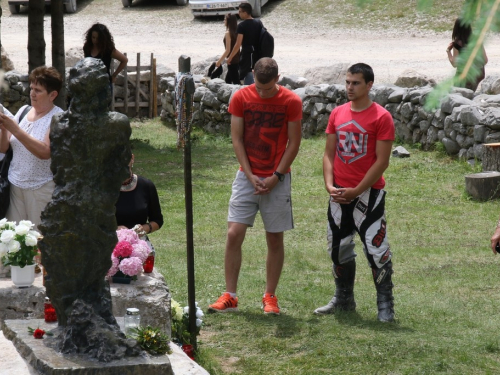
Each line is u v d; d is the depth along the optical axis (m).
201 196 25.25
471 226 21.44
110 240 8.36
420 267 17.56
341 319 13.77
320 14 66.69
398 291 15.66
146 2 75.62
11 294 10.95
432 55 52.50
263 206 14.09
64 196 8.12
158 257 18.20
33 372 7.97
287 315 14.18
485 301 14.92
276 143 13.93
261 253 18.69
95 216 8.20
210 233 20.81
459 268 17.38
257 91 13.73
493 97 29.70
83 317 8.20
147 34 64.00
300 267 17.69
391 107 31.80
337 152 13.62
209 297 15.20
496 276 16.67
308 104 34.69
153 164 30.55
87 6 75.44
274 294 14.44
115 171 8.30
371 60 51.34
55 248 8.23
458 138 28.56
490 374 10.97
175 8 73.19
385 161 13.13
